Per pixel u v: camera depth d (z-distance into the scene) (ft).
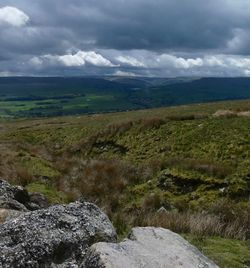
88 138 137.49
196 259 25.38
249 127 105.29
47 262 23.81
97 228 27.20
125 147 123.03
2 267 22.68
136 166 87.71
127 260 22.61
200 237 38.45
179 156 103.09
